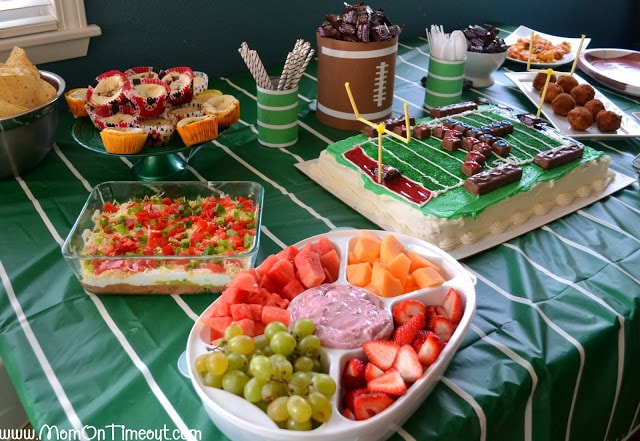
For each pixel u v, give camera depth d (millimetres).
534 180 1334
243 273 960
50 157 1537
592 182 1452
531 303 1079
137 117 1379
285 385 759
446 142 1457
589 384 1042
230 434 781
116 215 1198
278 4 2088
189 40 1953
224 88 1986
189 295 1083
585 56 2195
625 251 1234
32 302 1061
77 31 1693
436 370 806
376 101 1685
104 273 1044
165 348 967
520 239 1271
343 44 1596
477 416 863
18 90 1344
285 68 1521
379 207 1317
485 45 1957
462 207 1236
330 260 1033
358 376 824
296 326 848
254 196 1247
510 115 1653
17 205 1336
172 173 1460
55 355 951
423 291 966
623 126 1721
